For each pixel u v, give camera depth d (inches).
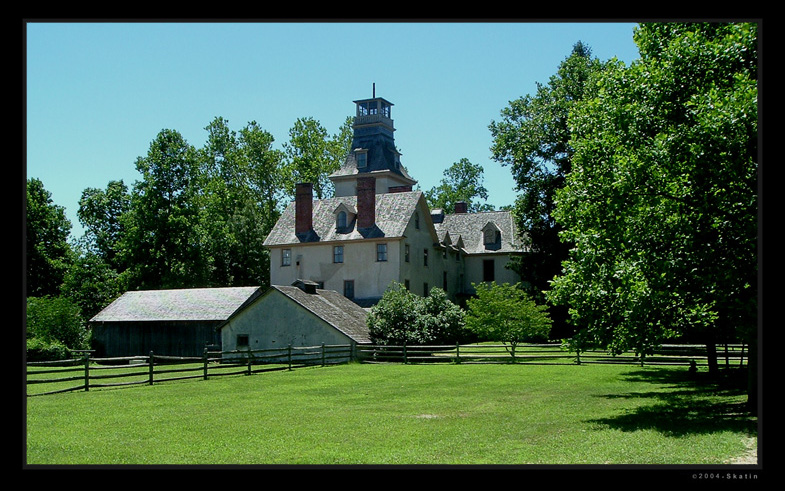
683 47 642.8
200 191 3031.5
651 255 602.5
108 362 1723.7
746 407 633.0
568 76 1859.0
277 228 2289.6
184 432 556.7
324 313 1551.4
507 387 908.6
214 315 1863.9
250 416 655.1
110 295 2568.9
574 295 684.7
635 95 678.5
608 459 409.1
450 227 2576.3
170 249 2513.5
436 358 1488.7
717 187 572.4
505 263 2395.4
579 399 762.8
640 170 616.4
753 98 526.6
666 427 535.8
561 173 1838.1
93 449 478.3
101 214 2940.5
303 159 3011.8
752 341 599.8
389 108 3043.8
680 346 1282.0
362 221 2128.4
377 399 794.8
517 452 447.2
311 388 932.6
